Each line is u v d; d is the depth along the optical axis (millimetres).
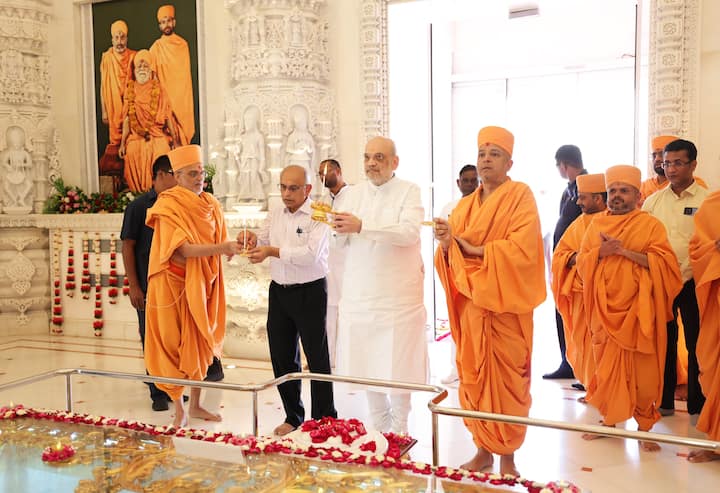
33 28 6891
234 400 4129
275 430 3486
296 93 5637
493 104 9547
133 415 3807
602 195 3734
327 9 5797
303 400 4137
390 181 3242
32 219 6867
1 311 6863
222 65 6230
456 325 2904
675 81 4676
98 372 2363
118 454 1947
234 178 5828
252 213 5480
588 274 3338
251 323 5648
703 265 3135
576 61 9070
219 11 6215
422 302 3213
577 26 9039
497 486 1671
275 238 3604
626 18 8789
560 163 4742
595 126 9109
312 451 1908
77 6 6926
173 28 6449
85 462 1897
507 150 2855
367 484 1703
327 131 5727
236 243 3475
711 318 3131
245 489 1693
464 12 6078
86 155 7039
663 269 3260
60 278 6836
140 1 6598
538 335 6578
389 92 5711
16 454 1966
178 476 1792
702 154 4684
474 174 4527
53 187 7051
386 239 3055
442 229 2807
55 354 5852
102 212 6680
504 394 2758
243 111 5746
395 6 5684
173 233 3467
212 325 3678
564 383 4652
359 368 3188
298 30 5637
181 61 6445
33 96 6938
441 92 8383
